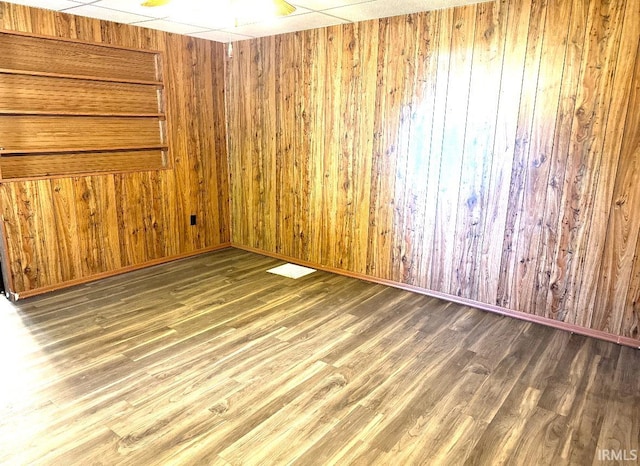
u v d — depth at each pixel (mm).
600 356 2842
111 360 2693
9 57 3320
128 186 4164
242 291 3857
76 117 3758
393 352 2848
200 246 4949
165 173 4449
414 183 3725
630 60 2727
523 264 3332
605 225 2975
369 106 3828
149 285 3953
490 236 3438
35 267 3645
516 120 3172
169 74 4301
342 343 2957
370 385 2475
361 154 3971
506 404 2320
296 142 4379
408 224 3830
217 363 2682
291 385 2465
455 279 3674
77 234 3867
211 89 4715
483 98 3271
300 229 4566
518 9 3023
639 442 2049
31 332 3031
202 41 4531
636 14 2664
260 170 4758
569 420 2197
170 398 2332
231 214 5199
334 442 2025
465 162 3439
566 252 3146
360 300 3701
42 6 3303
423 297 3791
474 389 2453
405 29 3504
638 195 2834
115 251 4168
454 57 3330
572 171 3029
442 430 2115
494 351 2883
